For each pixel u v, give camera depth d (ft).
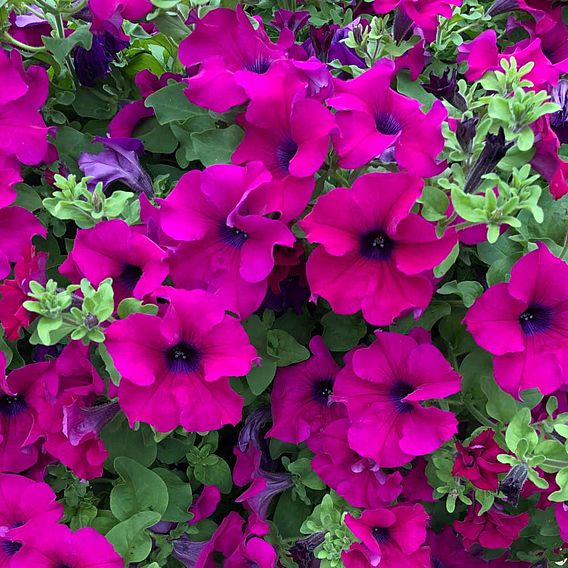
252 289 1.28
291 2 1.87
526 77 1.40
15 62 1.41
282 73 1.28
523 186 1.21
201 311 1.24
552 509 1.54
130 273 1.35
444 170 1.32
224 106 1.33
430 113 1.28
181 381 1.27
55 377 1.36
